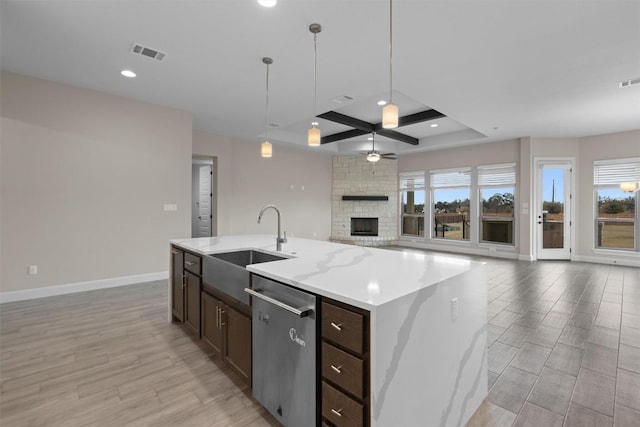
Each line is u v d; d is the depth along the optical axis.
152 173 4.67
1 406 1.79
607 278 4.93
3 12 2.48
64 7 2.42
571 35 2.71
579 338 2.70
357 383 1.18
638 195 5.95
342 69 3.44
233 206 7.12
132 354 2.44
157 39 2.88
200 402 1.86
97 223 4.21
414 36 2.76
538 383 2.04
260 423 1.68
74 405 1.81
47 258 3.87
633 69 3.38
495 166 7.11
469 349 1.71
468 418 1.69
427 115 5.50
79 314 3.29
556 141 6.59
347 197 8.91
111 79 3.80
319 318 1.38
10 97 3.60
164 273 4.80
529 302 3.71
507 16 2.46
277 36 2.80
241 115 5.29
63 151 3.95
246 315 1.92
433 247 8.24
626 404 1.81
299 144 7.65
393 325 1.20
